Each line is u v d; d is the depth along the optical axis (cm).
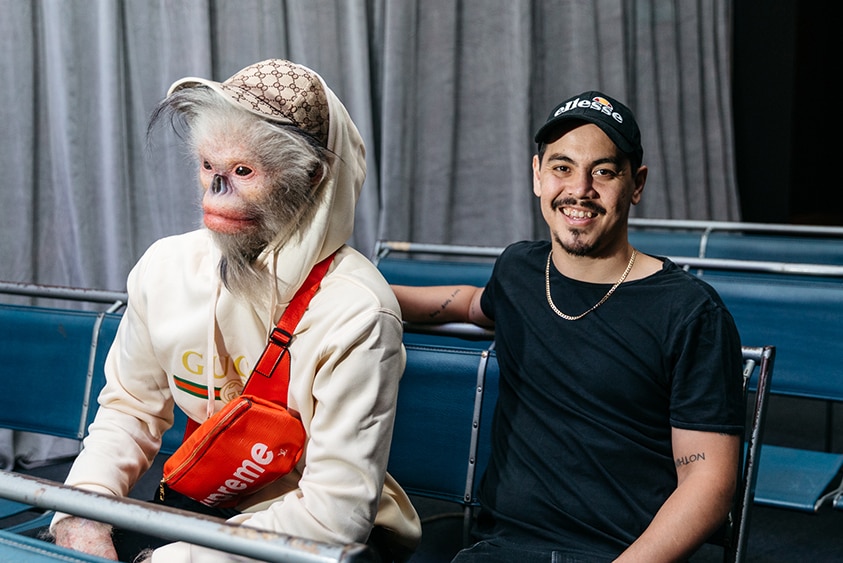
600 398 139
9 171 294
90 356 198
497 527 143
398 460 172
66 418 199
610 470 137
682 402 132
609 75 461
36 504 89
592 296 142
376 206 388
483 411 166
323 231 125
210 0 332
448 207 412
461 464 167
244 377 134
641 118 491
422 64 396
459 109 414
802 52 761
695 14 507
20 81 292
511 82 412
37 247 307
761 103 605
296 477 133
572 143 141
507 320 150
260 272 126
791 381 226
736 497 148
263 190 120
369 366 123
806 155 796
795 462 208
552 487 139
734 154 599
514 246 158
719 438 130
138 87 315
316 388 124
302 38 355
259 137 118
